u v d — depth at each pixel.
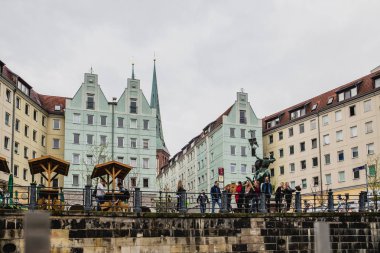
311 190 70.56
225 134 81.38
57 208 25.08
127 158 75.00
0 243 22.77
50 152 74.19
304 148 79.06
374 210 30.28
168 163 121.00
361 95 69.06
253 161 81.88
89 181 56.41
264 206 26.91
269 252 26.25
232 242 25.86
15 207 24.77
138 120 76.75
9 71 64.62
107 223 24.28
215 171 84.25
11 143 63.06
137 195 25.39
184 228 25.34
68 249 23.56
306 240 26.80
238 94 83.50
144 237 24.69
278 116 86.25
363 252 27.55
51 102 77.06
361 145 68.88
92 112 74.62
